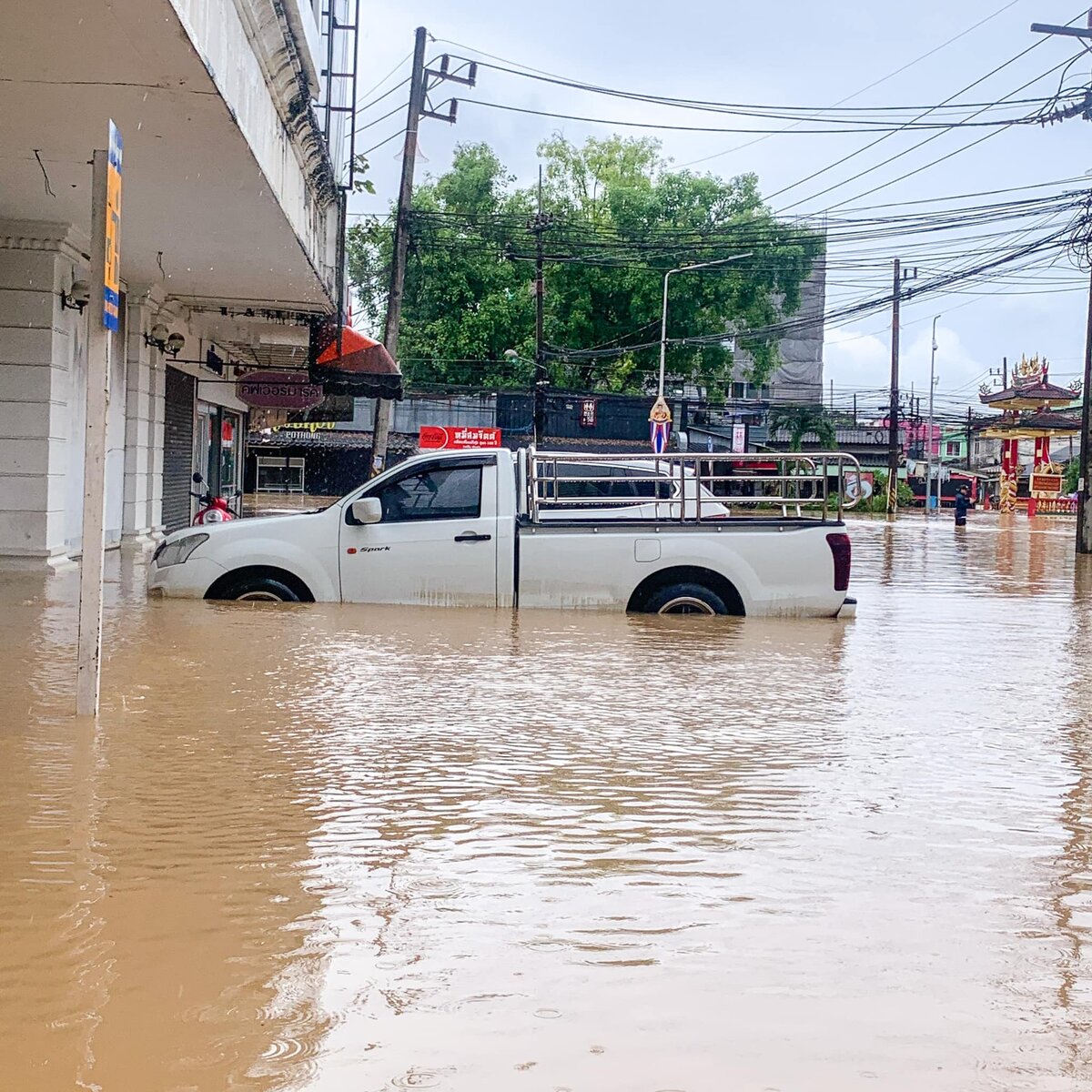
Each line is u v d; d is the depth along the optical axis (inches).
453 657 340.5
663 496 497.4
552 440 1961.1
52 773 207.3
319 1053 110.9
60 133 397.4
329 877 159.3
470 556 433.1
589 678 315.9
